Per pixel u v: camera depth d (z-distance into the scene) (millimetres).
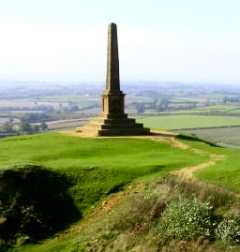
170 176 35531
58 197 37406
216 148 52656
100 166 40594
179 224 28641
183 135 61969
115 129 60062
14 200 36219
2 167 38844
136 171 39500
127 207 33156
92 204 36500
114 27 62094
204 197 30906
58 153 48625
